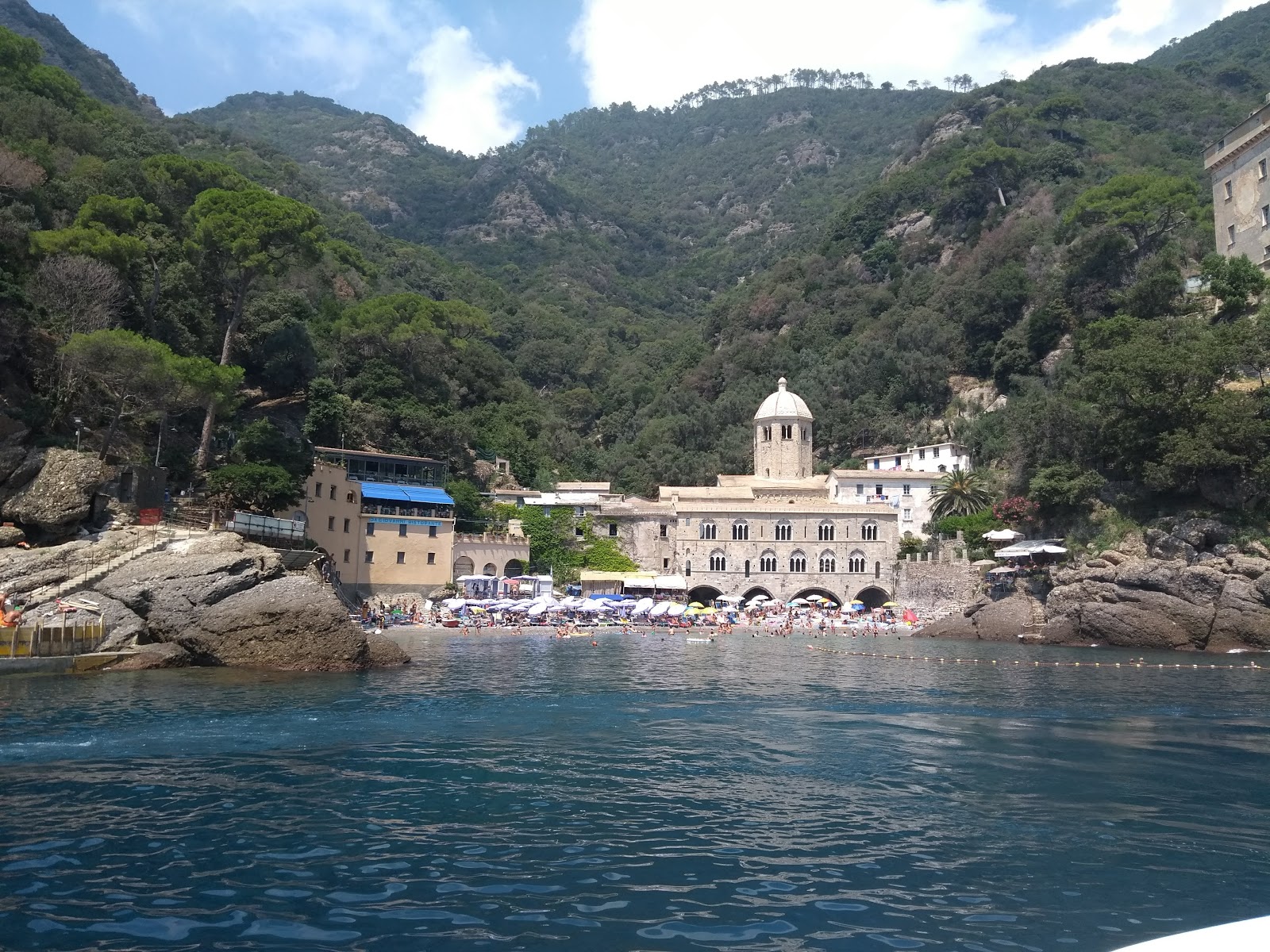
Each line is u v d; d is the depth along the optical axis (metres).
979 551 98.19
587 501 110.81
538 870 16.42
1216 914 14.80
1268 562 66.50
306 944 13.03
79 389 63.41
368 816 19.75
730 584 107.38
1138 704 38.41
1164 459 72.81
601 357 189.25
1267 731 32.06
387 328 112.94
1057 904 15.16
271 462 71.31
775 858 17.36
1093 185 159.38
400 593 89.12
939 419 141.00
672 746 28.52
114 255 73.31
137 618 44.91
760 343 174.00
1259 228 95.56
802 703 38.38
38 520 51.50
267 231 80.81
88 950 12.70
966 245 166.12
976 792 22.80
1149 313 100.19
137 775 23.16
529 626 84.44
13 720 30.08
